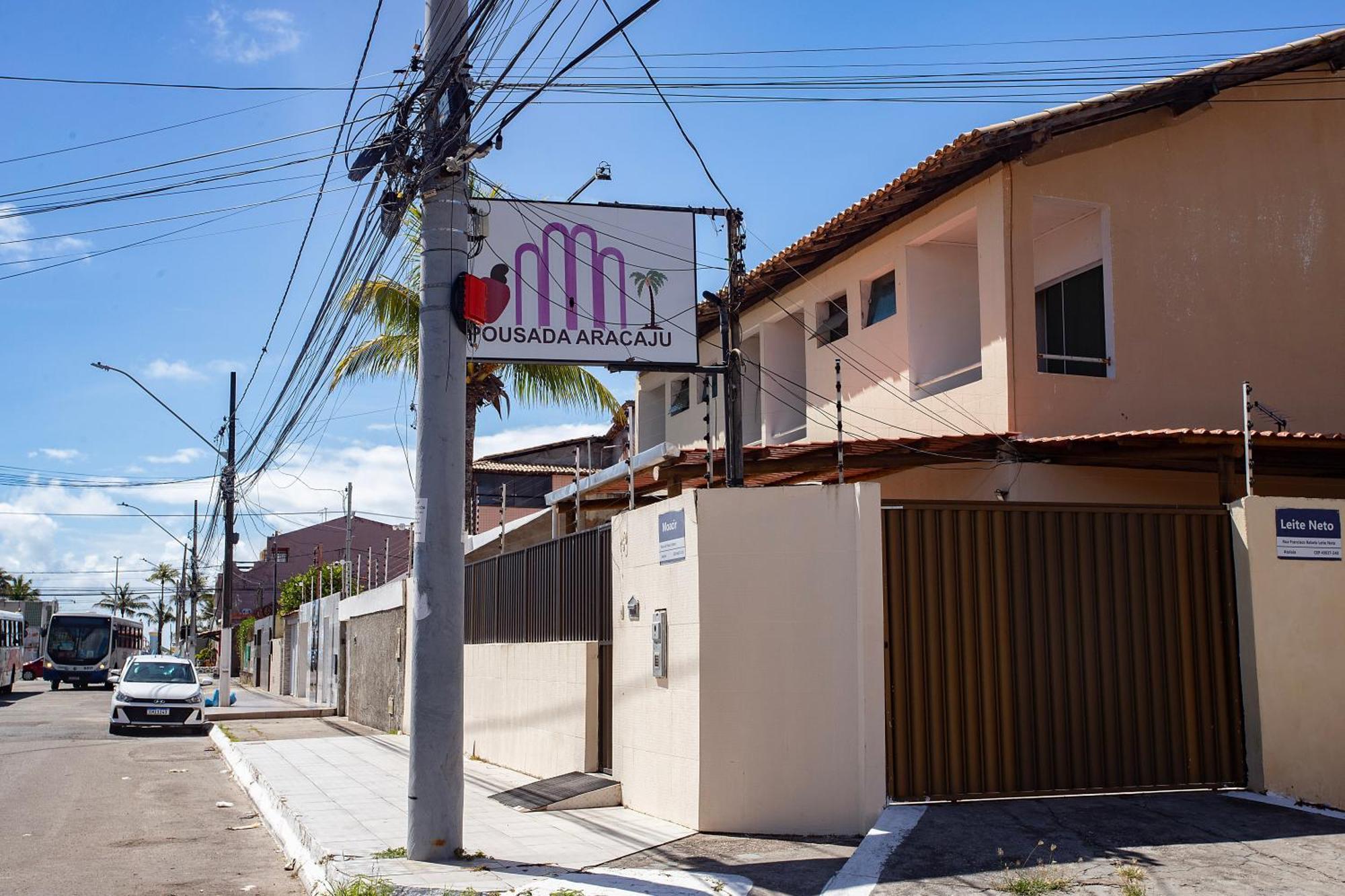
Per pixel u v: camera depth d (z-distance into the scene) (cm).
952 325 1545
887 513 895
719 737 888
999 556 907
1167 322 1419
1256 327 1465
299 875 873
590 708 1166
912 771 866
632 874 758
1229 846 754
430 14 898
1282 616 941
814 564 895
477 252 924
